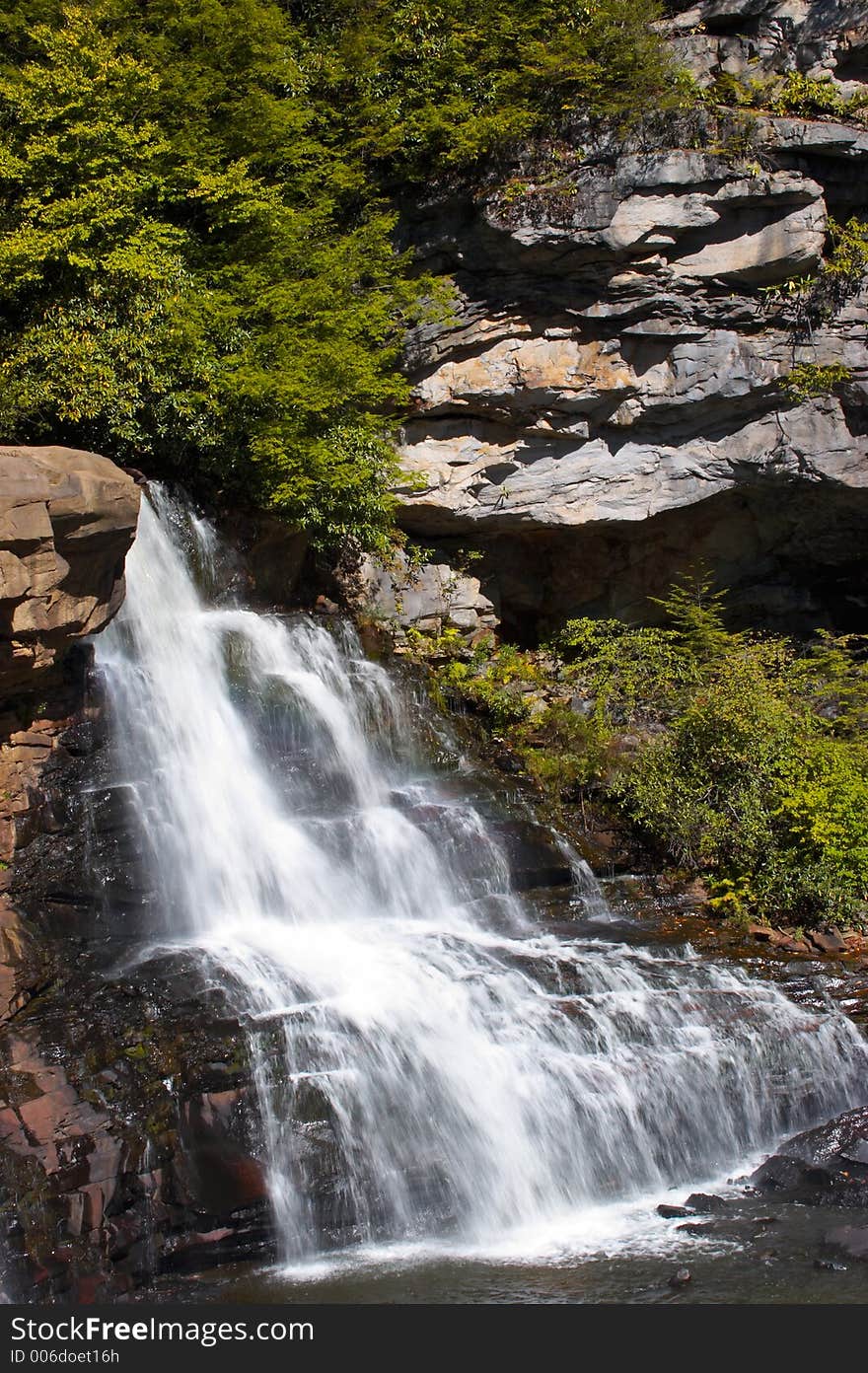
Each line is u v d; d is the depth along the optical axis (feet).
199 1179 26.58
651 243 51.47
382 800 42.83
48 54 45.98
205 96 48.83
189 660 41.86
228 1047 28.76
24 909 33.04
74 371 43.45
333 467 49.57
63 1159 25.86
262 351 48.11
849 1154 30.42
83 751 36.65
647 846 46.06
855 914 42.57
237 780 39.29
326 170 52.26
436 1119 29.17
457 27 53.06
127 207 44.93
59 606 33.88
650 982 35.29
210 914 35.86
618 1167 30.32
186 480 48.39
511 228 50.93
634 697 52.65
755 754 46.14
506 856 42.06
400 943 35.55
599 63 52.70
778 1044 33.68
